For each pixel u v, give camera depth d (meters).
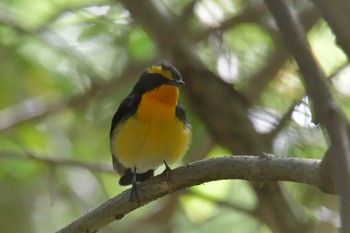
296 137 11.55
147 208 16.11
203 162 6.87
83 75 14.29
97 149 15.31
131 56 14.06
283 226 10.49
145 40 13.91
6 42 14.56
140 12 11.47
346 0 3.63
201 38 13.19
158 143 8.73
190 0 13.73
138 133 8.71
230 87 11.16
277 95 12.88
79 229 7.54
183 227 14.73
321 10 3.68
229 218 14.70
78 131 15.38
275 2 4.31
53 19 13.84
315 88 3.90
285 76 12.78
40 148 14.89
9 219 15.46
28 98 15.02
